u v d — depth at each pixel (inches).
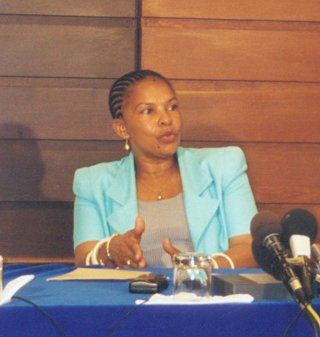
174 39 281.7
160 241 232.7
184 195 235.8
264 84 286.8
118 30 283.4
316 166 287.9
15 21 280.1
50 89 280.5
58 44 281.4
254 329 128.9
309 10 286.8
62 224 282.2
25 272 175.2
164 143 234.4
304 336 129.7
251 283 139.2
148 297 137.0
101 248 208.8
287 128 287.6
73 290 146.3
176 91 282.8
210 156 241.9
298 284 126.3
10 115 279.7
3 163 280.1
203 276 137.7
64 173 282.0
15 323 125.2
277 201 287.7
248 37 284.8
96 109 282.2
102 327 126.3
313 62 287.6
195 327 127.5
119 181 239.5
